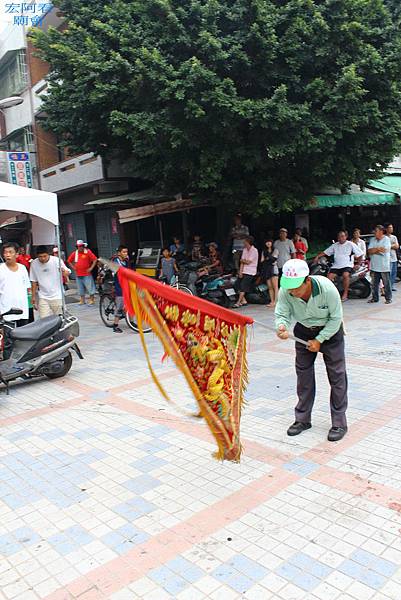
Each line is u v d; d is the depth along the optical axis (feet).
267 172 33.12
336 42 29.27
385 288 33.63
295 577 8.45
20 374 19.26
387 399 16.20
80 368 22.54
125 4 31.07
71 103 34.09
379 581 8.24
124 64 28.86
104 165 46.68
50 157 61.98
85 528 10.27
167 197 39.78
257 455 12.87
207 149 30.55
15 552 9.62
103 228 55.42
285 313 13.42
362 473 11.66
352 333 25.64
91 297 42.55
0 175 58.85
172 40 29.04
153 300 9.53
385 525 9.70
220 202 34.86
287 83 30.17
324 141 30.12
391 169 56.13
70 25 33.22
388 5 32.55
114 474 12.46
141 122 29.48
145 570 8.87
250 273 35.27
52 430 15.51
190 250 42.57
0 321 19.12
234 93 28.19
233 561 8.94
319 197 43.06
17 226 46.32
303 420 14.07
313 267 37.78
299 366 13.93
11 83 66.95
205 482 11.77
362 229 54.44
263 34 28.68
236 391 11.02
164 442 14.14
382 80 30.81
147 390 18.83
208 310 10.44
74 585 8.63
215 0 28.17
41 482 12.30
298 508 10.44
